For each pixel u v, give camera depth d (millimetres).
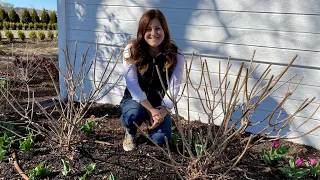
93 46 4266
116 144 3123
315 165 2789
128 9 3943
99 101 4434
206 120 3781
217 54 3572
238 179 2602
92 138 3232
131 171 2650
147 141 3170
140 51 2727
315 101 3244
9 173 2611
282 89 3357
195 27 3621
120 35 4055
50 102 4422
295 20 3164
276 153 2869
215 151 2346
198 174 2406
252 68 3439
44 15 22922
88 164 2746
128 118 2879
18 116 3783
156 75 2814
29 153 2877
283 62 3291
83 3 4188
